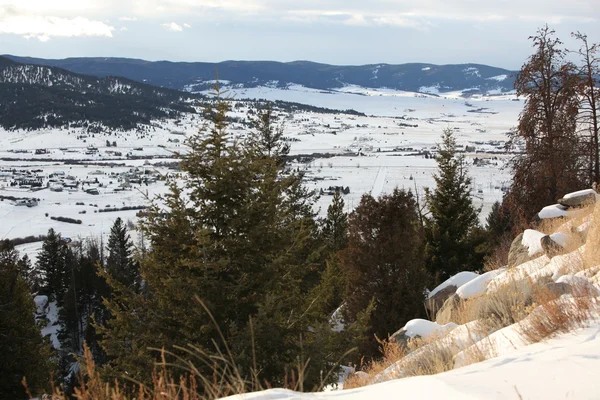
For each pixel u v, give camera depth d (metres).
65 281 56.81
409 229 16.53
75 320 46.91
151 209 10.00
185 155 10.16
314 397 2.41
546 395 2.30
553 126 20.39
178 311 9.15
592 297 4.38
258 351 8.00
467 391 2.41
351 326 9.70
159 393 2.44
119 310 9.67
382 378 5.03
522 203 20.89
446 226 25.06
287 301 9.82
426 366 4.73
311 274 18.69
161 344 8.91
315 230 26.25
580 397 2.22
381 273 16.23
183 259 9.38
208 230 8.96
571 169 20.12
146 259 9.90
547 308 4.10
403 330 7.64
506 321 5.31
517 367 2.80
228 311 9.22
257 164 10.28
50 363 17.78
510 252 11.65
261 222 9.98
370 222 16.52
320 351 8.23
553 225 12.91
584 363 2.71
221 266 9.23
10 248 49.97
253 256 9.96
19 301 17.75
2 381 15.91
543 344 3.49
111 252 63.56
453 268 24.16
